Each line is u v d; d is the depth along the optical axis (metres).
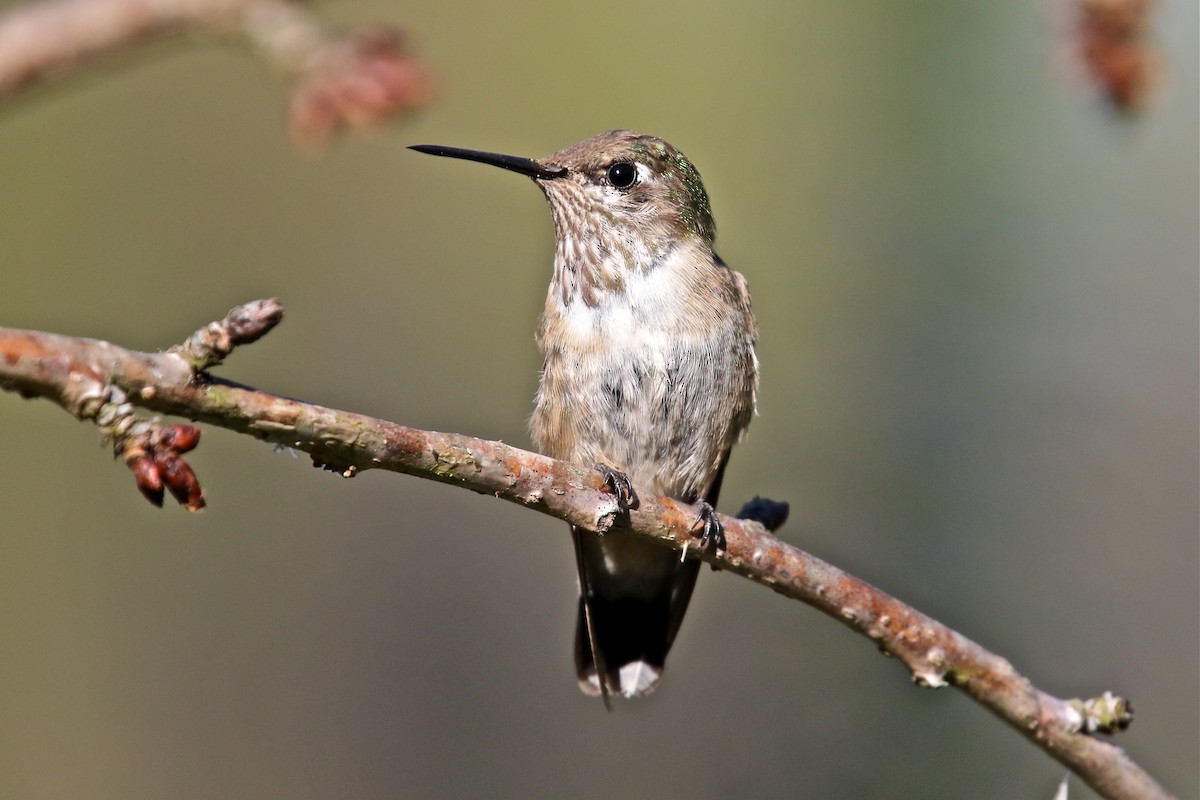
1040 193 13.27
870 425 11.90
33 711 11.49
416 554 12.57
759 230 13.34
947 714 10.09
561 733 11.71
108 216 13.11
